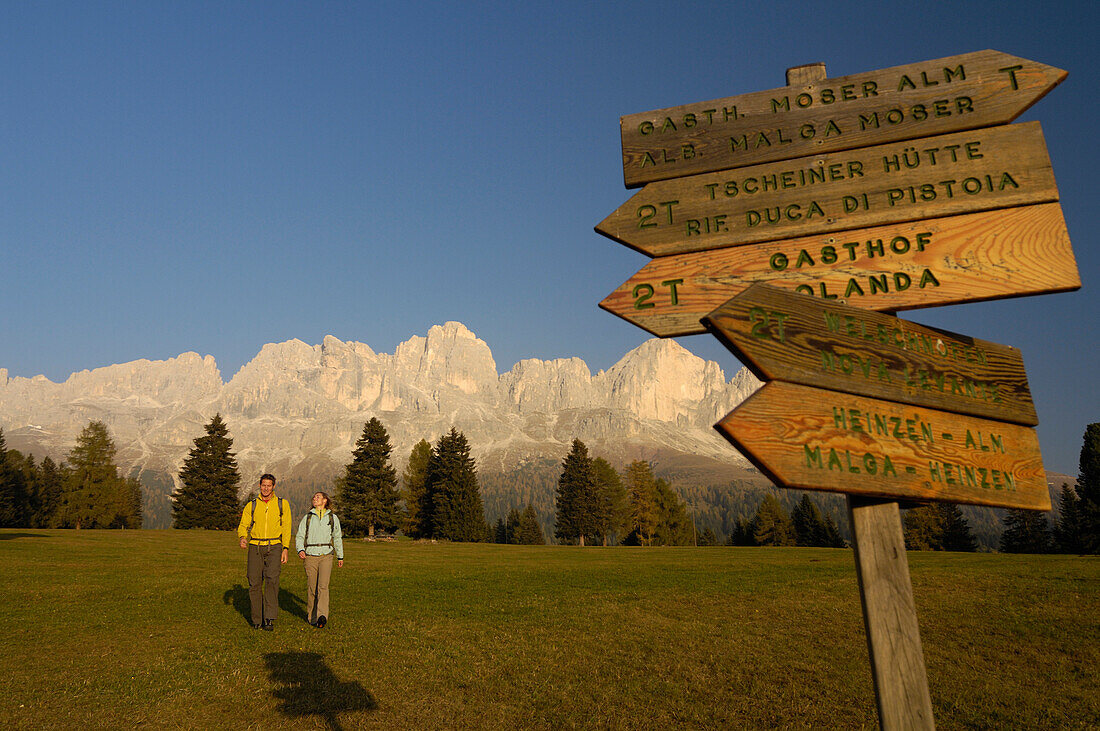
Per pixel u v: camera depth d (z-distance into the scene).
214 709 7.05
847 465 2.72
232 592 15.45
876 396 2.89
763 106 3.64
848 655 9.97
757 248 3.44
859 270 3.31
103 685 7.73
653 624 12.08
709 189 3.56
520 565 24.81
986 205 3.32
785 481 2.54
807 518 97.38
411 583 18.00
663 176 3.65
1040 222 3.27
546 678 8.55
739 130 3.62
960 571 18.81
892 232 3.35
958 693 8.28
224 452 89.69
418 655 9.59
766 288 2.75
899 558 2.77
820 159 3.50
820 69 3.65
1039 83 3.47
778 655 9.95
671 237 3.54
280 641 10.35
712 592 15.75
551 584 17.70
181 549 30.34
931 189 3.38
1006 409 3.25
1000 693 8.30
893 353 3.02
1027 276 3.20
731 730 6.85
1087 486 63.38
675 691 8.09
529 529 113.94
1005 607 13.60
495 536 125.44
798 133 3.57
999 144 3.41
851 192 3.43
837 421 2.76
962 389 3.16
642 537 94.38
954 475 2.99
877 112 3.54
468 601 14.67
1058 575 17.67
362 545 41.56
